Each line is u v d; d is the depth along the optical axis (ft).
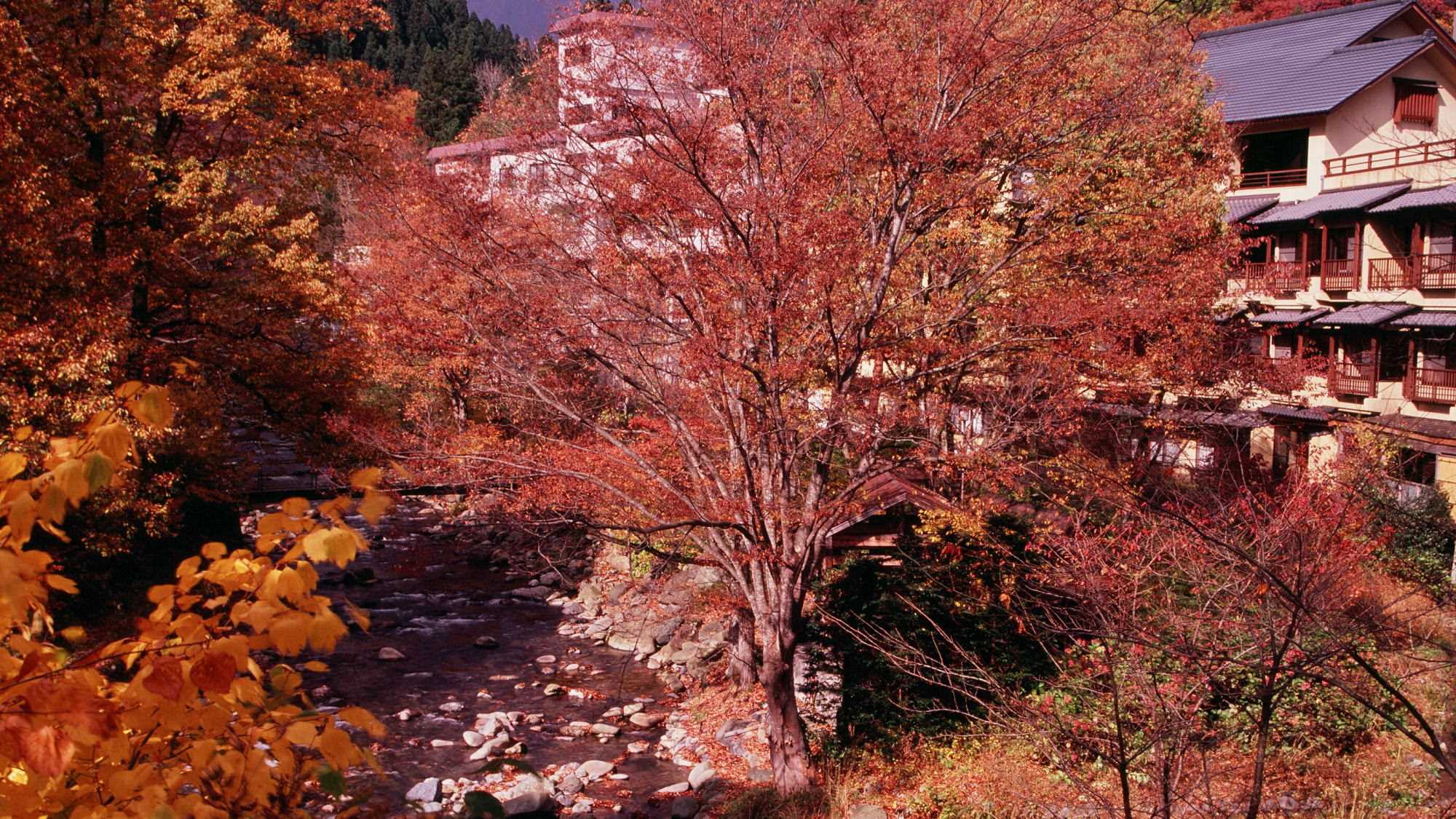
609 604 78.28
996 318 50.93
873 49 43.34
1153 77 53.16
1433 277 79.05
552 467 43.96
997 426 48.62
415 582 86.43
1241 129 87.56
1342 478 49.65
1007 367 51.83
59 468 7.38
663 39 41.78
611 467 46.75
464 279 43.78
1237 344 72.59
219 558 8.44
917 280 55.72
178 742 8.70
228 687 7.71
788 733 45.27
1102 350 53.47
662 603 67.15
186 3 62.59
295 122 66.03
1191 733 25.32
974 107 45.80
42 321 51.16
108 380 49.16
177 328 66.03
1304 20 106.73
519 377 44.83
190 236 60.59
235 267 67.41
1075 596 28.66
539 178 46.85
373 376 77.97
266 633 8.13
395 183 49.67
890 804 42.50
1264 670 21.67
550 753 55.06
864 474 44.16
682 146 40.45
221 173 59.57
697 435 47.09
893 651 45.21
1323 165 91.35
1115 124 52.11
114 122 60.08
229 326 66.64
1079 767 29.14
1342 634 23.24
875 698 48.24
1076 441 52.95
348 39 73.26
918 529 50.06
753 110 41.70
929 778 43.52
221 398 67.87
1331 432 81.56
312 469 75.87
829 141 43.34
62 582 7.75
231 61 60.29
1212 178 64.90
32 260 50.21
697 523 40.47
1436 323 77.30
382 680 64.85
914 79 43.34
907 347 47.37
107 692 8.19
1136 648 26.96
